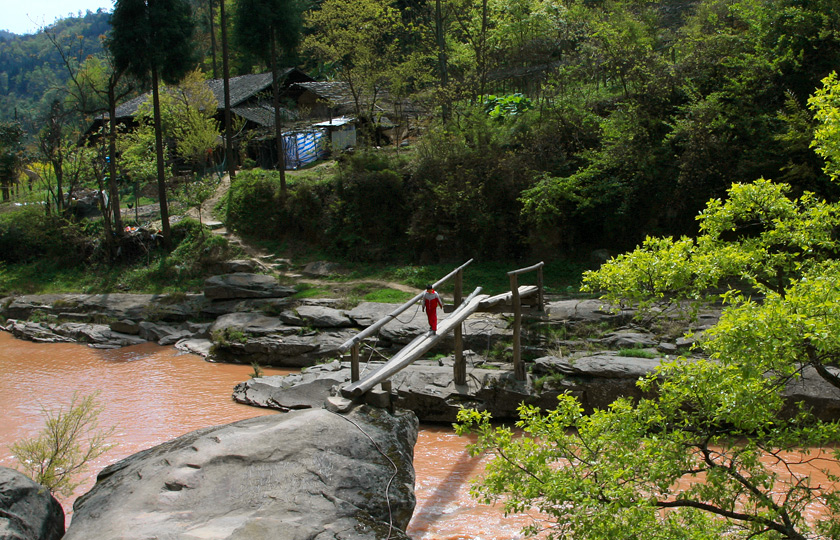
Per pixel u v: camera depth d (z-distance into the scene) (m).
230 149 33.31
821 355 6.69
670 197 23.08
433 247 26.91
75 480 12.48
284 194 30.06
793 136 19.34
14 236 32.28
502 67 35.09
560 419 7.57
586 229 25.28
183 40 29.55
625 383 14.91
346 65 36.00
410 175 28.67
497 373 16.23
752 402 6.61
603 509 6.62
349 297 22.98
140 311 25.25
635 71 25.19
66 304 26.64
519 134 27.08
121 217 33.25
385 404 11.57
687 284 7.63
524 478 7.15
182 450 9.40
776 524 6.71
